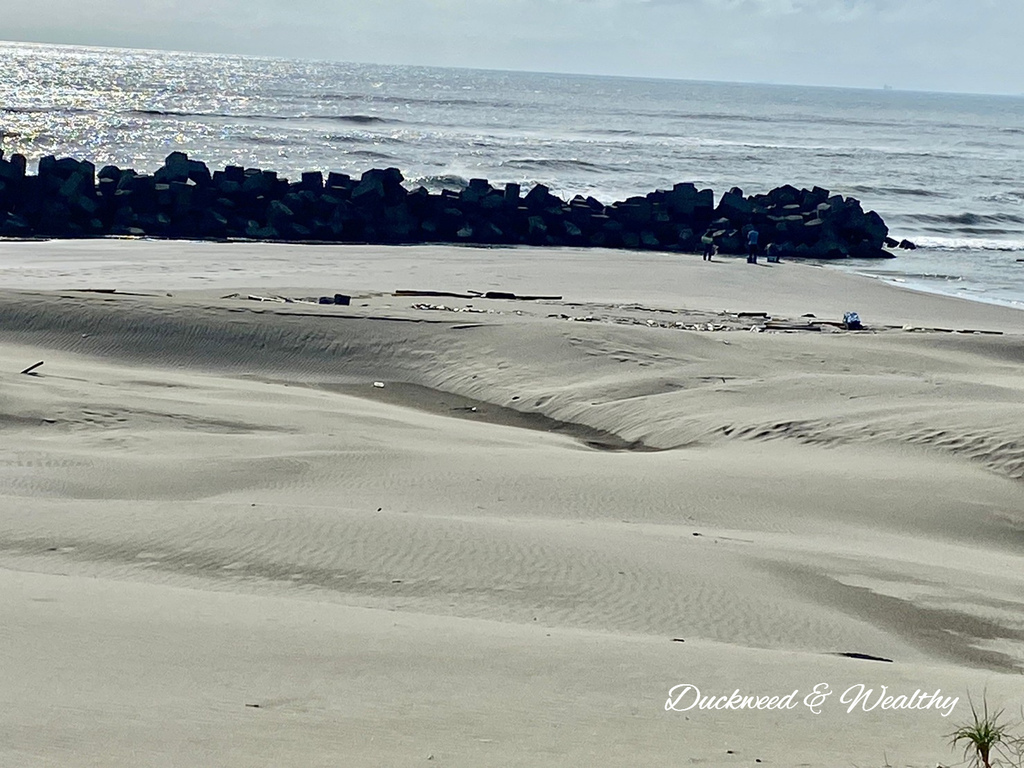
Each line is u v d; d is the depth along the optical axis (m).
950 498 18.86
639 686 8.63
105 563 13.38
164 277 40.44
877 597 13.84
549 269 47.47
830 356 30.33
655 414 25.08
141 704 7.13
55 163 57.44
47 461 18.86
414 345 30.61
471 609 12.23
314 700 7.55
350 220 58.47
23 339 29.86
